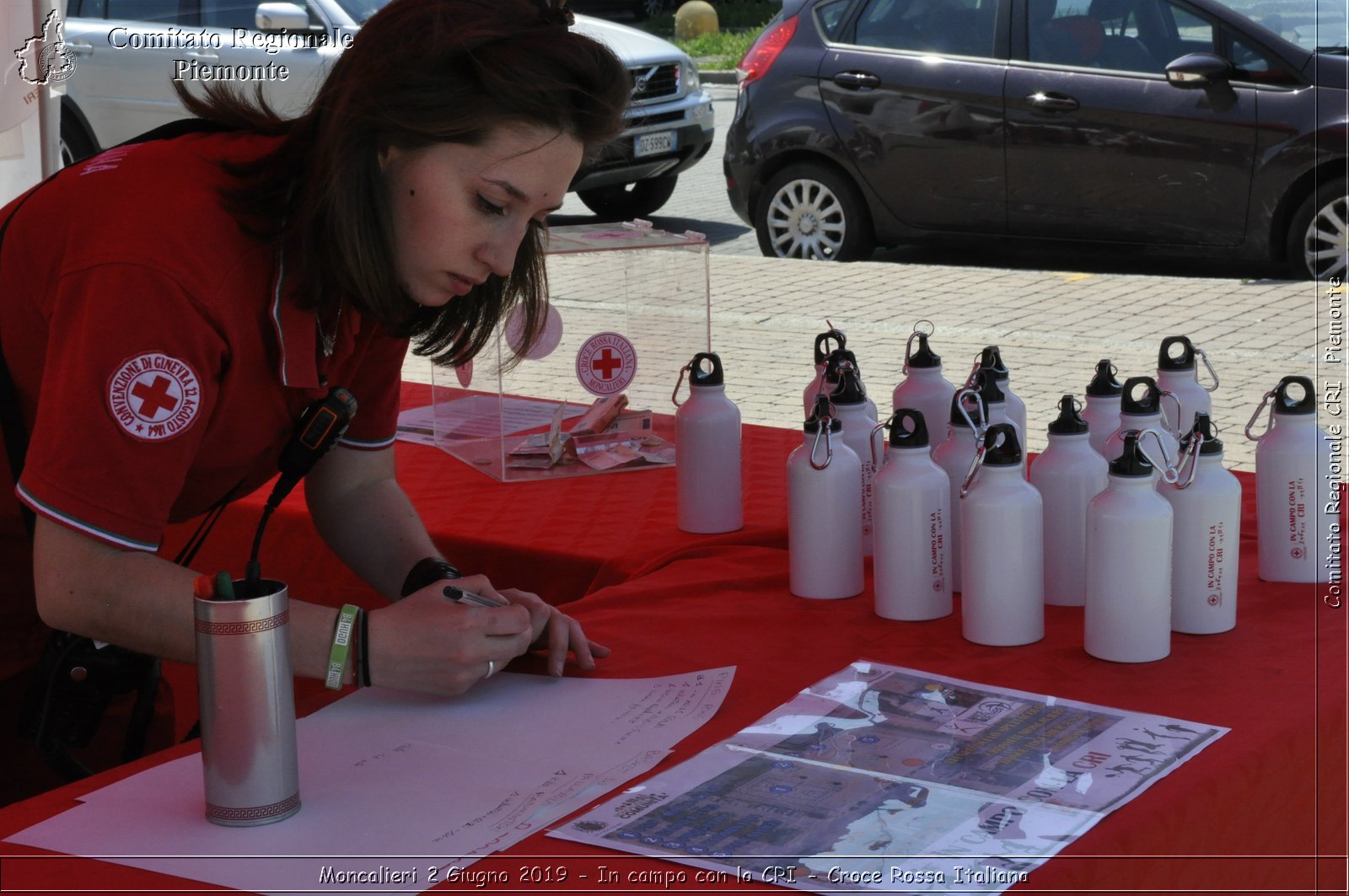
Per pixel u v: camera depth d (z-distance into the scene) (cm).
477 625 144
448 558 215
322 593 225
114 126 705
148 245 134
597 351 253
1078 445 174
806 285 683
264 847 119
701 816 121
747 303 652
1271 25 612
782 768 130
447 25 131
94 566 136
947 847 114
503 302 170
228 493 163
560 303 248
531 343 180
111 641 140
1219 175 624
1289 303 604
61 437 134
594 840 118
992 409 184
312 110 142
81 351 134
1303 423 178
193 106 155
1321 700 144
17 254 144
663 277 255
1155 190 637
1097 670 153
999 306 628
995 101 658
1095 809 120
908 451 169
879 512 171
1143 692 147
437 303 147
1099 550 154
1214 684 149
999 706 143
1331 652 157
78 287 135
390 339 174
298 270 142
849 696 147
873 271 704
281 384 148
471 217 137
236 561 232
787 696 148
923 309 629
